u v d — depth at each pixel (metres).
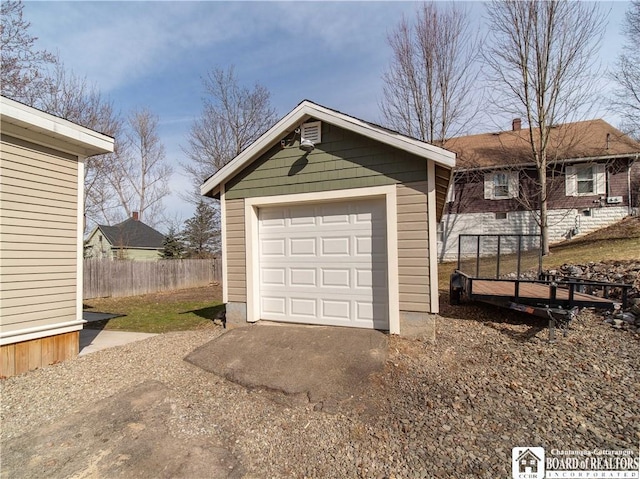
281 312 6.53
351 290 5.99
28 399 3.83
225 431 3.08
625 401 3.39
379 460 2.61
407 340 5.30
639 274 7.18
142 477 2.46
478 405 3.41
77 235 5.51
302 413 3.38
